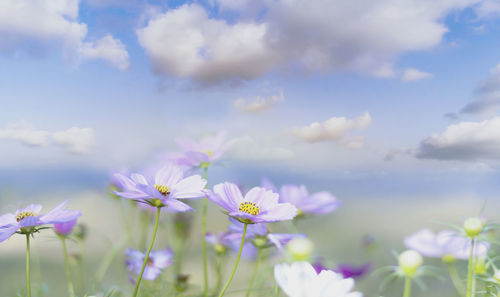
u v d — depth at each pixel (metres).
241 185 0.68
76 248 0.70
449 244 0.61
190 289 0.66
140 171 0.55
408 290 0.56
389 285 0.58
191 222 0.73
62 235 0.65
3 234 0.46
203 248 0.64
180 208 0.49
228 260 0.70
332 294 0.42
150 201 0.50
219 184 0.53
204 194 0.50
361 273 0.58
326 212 0.75
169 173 0.53
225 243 0.70
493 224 0.58
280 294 0.55
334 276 0.43
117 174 0.51
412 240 0.65
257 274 0.62
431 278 0.61
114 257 0.70
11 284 0.73
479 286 0.59
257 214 0.51
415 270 0.56
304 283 0.42
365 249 0.76
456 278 0.59
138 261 0.67
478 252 0.58
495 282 0.55
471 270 0.53
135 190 0.50
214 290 0.65
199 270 0.71
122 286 0.65
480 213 0.60
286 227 0.66
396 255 0.60
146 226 0.74
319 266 0.56
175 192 0.52
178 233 0.73
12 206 0.51
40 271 0.75
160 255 0.70
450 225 0.59
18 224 0.46
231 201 0.52
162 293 0.65
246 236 0.61
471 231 0.58
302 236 0.60
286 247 0.60
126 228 0.72
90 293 0.62
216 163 0.71
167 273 0.69
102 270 0.68
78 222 0.70
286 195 0.75
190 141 0.75
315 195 0.77
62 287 0.70
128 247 0.71
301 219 0.75
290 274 0.43
